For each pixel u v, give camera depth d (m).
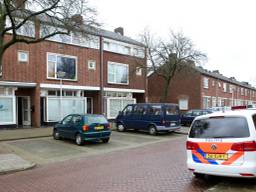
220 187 6.16
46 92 21.36
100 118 14.06
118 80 27.23
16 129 18.70
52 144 13.59
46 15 13.58
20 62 19.50
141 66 26.33
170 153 10.92
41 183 7.10
